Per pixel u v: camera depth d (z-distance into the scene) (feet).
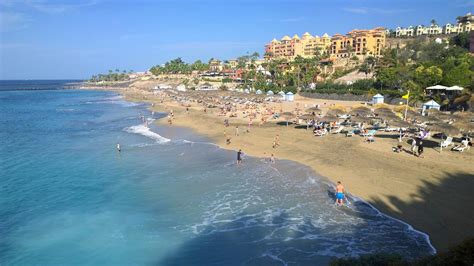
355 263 42.37
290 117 171.94
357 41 493.36
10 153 142.92
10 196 92.38
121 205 84.58
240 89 412.57
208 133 171.63
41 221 76.89
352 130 141.49
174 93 432.66
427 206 73.31
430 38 556.92
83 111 316.40
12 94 600.39
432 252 57.82
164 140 162.40
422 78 242.99
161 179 102.94
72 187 98.53
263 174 103.50
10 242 67.97
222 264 58.85
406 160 100.94
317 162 109.60
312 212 76.07
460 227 64.03
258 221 73.31
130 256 62.28
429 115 147.95
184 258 61.16
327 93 308.60
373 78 314.55
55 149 149.89
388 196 80.02
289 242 64.44
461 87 199.52
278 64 463.42
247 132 163.63
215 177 102.68
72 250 64.75
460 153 105.50
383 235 64.69
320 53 516.32
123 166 118.83
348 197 82.28
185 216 77.20
